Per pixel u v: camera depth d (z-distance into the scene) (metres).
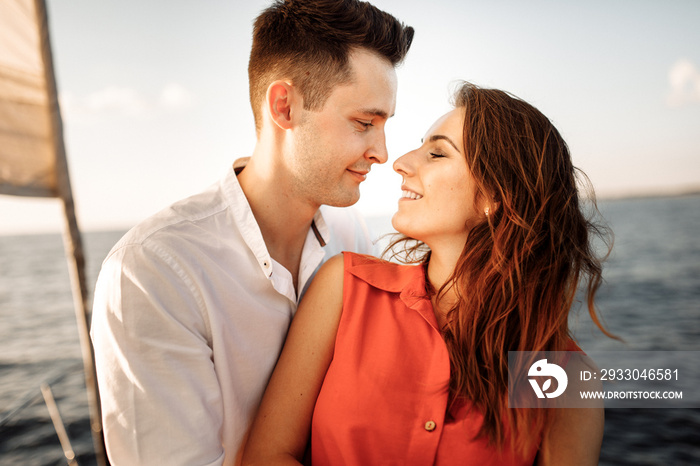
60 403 7.09
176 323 1.24
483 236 1.43
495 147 1.41
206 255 1.34
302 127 1.42
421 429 1.26
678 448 5.88
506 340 1.38
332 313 1.45
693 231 32.94
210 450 1.24
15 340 17.62
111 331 1.22
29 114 2.57
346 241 1.91
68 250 2.63
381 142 1.52
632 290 19.41
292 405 1.37
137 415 1.20
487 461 1.25
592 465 1.28
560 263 1.45
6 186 2.47
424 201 1.45
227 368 1.35
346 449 1.26
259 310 1.42
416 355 1.34
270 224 1.49
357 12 1.41
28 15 2.51
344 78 1.40
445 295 1.46
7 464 3.75
